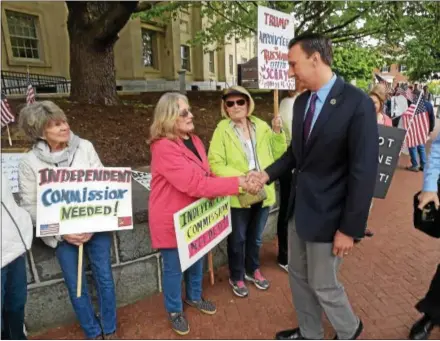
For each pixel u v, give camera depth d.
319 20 9.39
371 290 2.89
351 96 1.69
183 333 2.45
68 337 2.45
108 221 2.22
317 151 1.78
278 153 2.91
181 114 2.15
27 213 1.95
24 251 1.89
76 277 2.24
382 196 3.15
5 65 12.47
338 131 1.70
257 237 2.94
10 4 12.40
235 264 2.85
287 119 3.16
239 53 27.62
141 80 16.62
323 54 1.73
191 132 2.42
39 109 2.02
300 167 1.93
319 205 1.84
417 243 3.74
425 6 7.62
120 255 2.67
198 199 2.36
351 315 2.05
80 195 2.14
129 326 2.55
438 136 2.13
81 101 7.00
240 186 2.19
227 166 2.68
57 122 2.04
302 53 1.74
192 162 2.22
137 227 2.71
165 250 2.35
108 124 5.45
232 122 2.71
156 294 2.92
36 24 13.39
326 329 2.46
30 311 2.39
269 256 3.55
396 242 3.77
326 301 2.00
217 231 2.58
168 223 2.26
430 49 9.08
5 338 2.09
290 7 7.81
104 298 2.35
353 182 1.69
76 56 7.12
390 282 3.00
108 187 2.22
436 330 2.40
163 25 18.41
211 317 2.64
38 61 13.59
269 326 2.53
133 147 4.76
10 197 1.87
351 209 1.71
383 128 3.05
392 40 9.50
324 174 1.83
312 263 1.96
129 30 15.84
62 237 2.15
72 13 7.05
